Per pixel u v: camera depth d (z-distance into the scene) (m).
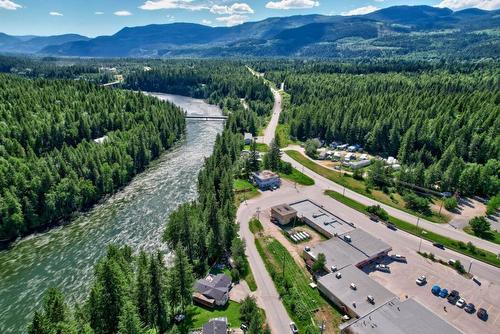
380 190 124.06
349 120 177.00
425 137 147.88
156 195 123.75
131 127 167.88
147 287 60.97
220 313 66.69
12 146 116.94
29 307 72.75
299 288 74.06
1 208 94.94
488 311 68.44
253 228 98.25
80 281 80.44
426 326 60.69
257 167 143.00
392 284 75.75
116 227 103.06
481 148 135.38
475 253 86.44
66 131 145.62
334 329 63.31
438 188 122.50
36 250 92.25
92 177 120.88
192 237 82.81
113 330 57.09
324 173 139.50
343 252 83.88
